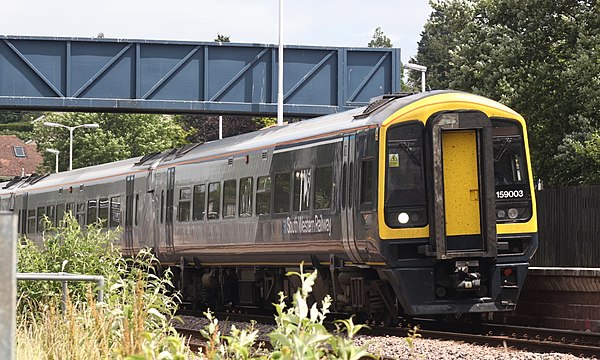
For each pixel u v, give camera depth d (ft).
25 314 85.20
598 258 153.17
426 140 102.89
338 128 110.63
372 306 109.40
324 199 112.27
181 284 155.63
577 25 200.64
